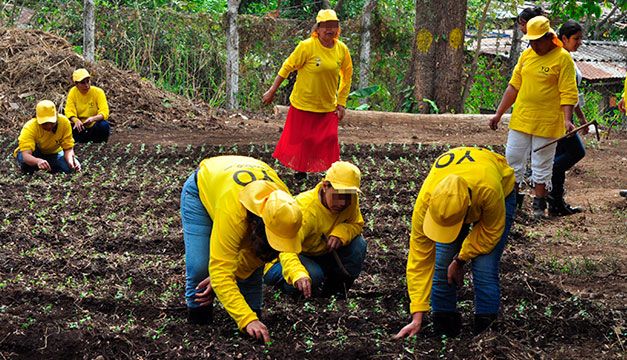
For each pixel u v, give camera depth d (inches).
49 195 388.2
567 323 247.0
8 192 391.2
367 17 725.9
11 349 233.3
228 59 698.8
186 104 645.3
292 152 407.2
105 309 260.5
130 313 255.0
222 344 229.3
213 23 709.3
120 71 642.8
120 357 228.5
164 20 721.6
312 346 228.5
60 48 646.5
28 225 339.9
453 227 205.0
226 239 208.8
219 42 718.5
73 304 261.6
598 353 233.8
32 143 423.5
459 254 226.7
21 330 238.5
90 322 244.1
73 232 334.3
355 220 252.8
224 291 211.3
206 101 735.7
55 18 737.6
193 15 717.3
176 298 267.1
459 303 264.7
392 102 751.7
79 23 737.6
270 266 260.2
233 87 701.3
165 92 653.9
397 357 221.9
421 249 221.9
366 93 693.9
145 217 358.6
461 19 653.9
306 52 391.9
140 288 277.6
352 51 735.1
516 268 305.3
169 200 387.5
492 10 852.0
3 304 260.8
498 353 220.8
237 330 239.3
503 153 516.7
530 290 275.4
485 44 957.8
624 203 414.9
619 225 372.5
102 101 508.7
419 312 225.6
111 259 301.6
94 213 364.2
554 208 390.9
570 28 361.7
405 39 749.9
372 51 749.3
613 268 310.8
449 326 235.8
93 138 510.9
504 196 224.1
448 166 217.9
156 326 244.8
